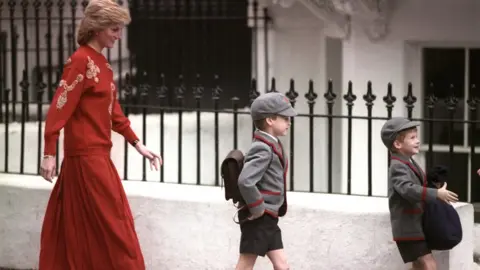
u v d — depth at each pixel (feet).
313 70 45.34
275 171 26.66
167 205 30.96
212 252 30.68
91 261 28.09
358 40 41.70
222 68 49.44
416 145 27.17
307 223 29.96
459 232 27.37
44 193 32.19
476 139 40.98
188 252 30.94
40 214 32.35
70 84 27.17
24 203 32.50
